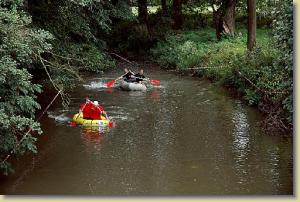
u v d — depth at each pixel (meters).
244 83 17.16
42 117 14.41
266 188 9.10
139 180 9.55
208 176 9.77
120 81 20.94
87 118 13.80
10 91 9.12
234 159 10.77
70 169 10.15
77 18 15.47
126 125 13.64
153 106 16.09
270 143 11.91
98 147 11.62
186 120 14.20
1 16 8.85
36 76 16.38
